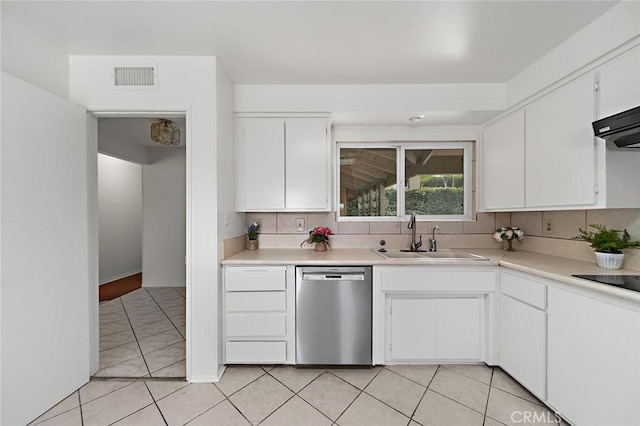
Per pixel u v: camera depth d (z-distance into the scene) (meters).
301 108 2.45
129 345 2.62
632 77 1.46
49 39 1.83
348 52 1.96
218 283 2.09
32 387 1.64
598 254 1.81
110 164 5.38
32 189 1.65
